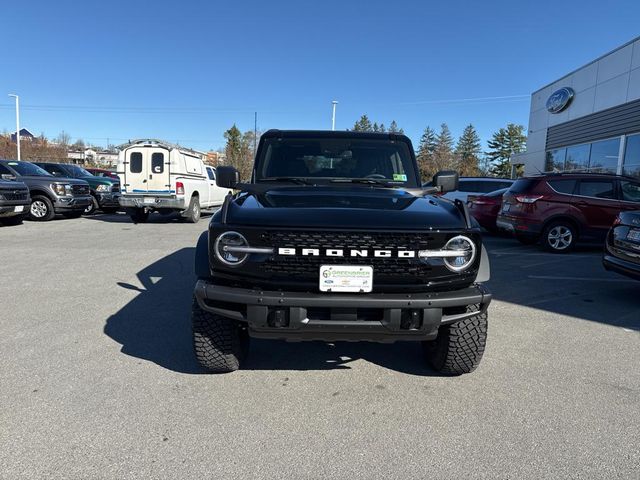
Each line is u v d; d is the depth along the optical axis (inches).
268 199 134.7
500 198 458.6
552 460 98.7
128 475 92.1
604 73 713.6
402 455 100.0
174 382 132.3
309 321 112.0
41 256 324.2
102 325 179.0
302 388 130.3
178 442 103.3
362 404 121.8
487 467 96.1
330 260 111.1
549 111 892.0
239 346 134.5
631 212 228.2
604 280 271.9
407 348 161.9
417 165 175.6
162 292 228.8
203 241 130.1
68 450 99.6
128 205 550.0
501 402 123.6
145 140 543.5
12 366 140.9
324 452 100.7
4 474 91.7
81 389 126.9
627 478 93.0
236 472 93.7
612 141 697.0
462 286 117.7
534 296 234.2
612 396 127.6
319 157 174.6
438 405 121.6
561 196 368.2
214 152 2923.2
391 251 111.2
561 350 161.3
